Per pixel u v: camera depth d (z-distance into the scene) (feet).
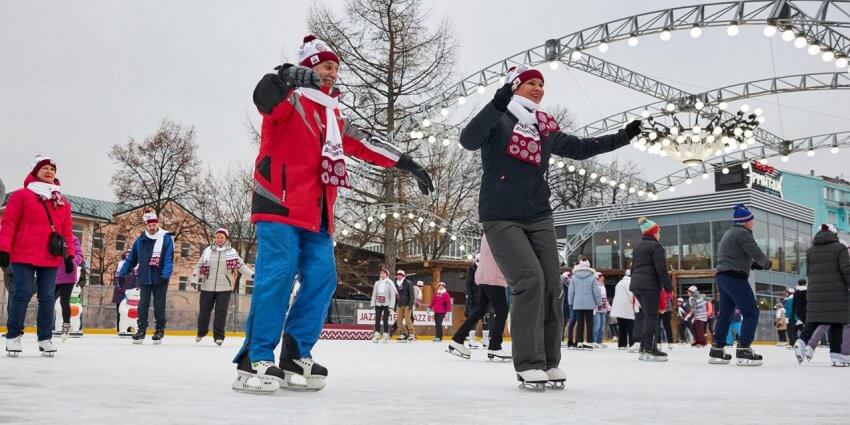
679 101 70.23
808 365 24.89
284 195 10.40
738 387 13.29
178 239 119.44
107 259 133.18
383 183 86.33
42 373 12.50
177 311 58.80
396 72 88.79
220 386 10.74
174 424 6.64
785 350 48.08
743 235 23.90
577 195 124.16
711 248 99.14
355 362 20.31
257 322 10.16
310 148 10.61
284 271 10.25
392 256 86.94
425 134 71.00
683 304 66.13
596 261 107.86
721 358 24.43
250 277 32.83
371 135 11.69
